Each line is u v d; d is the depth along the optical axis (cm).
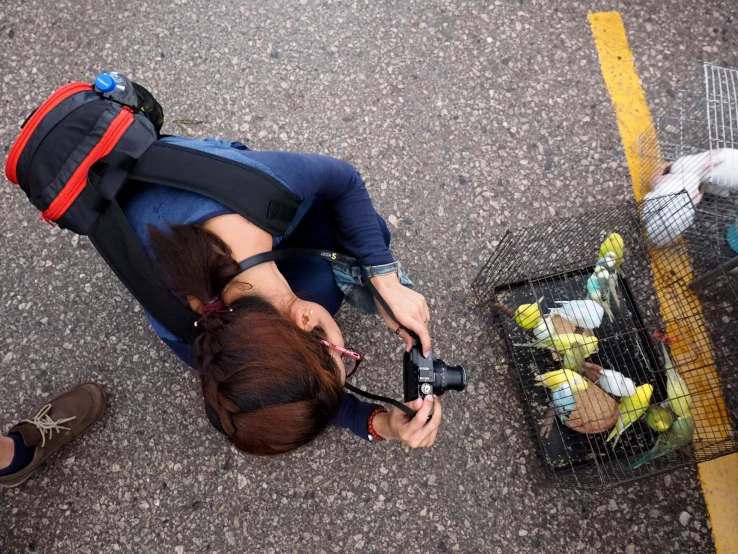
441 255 191
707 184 175
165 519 175
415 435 112
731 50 207
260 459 177
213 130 206
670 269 183
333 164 109
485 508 171
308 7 216
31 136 91
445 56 211
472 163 199
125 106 95
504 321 181
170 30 216
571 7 214
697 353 175
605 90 205
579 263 183
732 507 166
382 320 185
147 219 93
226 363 79
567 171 197
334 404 87
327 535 172
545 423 170
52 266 193
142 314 188
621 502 168
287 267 129
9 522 176
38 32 215
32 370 186
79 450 180
